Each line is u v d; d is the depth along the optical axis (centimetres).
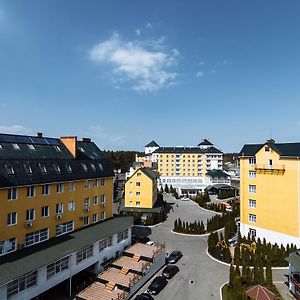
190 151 15450
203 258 4356
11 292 2520
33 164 3422
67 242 3428
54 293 3192
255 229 4994
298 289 2934
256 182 5000
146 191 7444
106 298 2930
